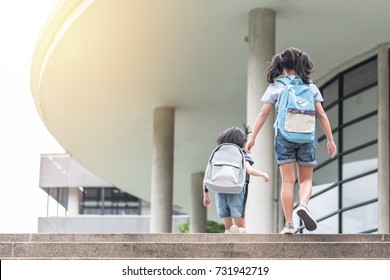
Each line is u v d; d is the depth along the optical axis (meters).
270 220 22.50
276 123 12.51
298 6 22.98
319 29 24.52
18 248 11.42
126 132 34.88
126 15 23.33
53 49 25.91
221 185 13.52
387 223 23.98
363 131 25.81
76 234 12.25
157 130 31.20
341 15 23.50
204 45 25.53
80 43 25.33
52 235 12.29
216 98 30.38
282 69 12.85
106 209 84.81
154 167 31.27
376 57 25.91
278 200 32.81
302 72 12.66
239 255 11.19
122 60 26.73
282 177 12.51
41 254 11.40
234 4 22.92
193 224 41.94
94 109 31.89
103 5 22.70
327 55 26.38
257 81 23.11
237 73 27.75
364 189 25.25
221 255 11.22
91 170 42.91
